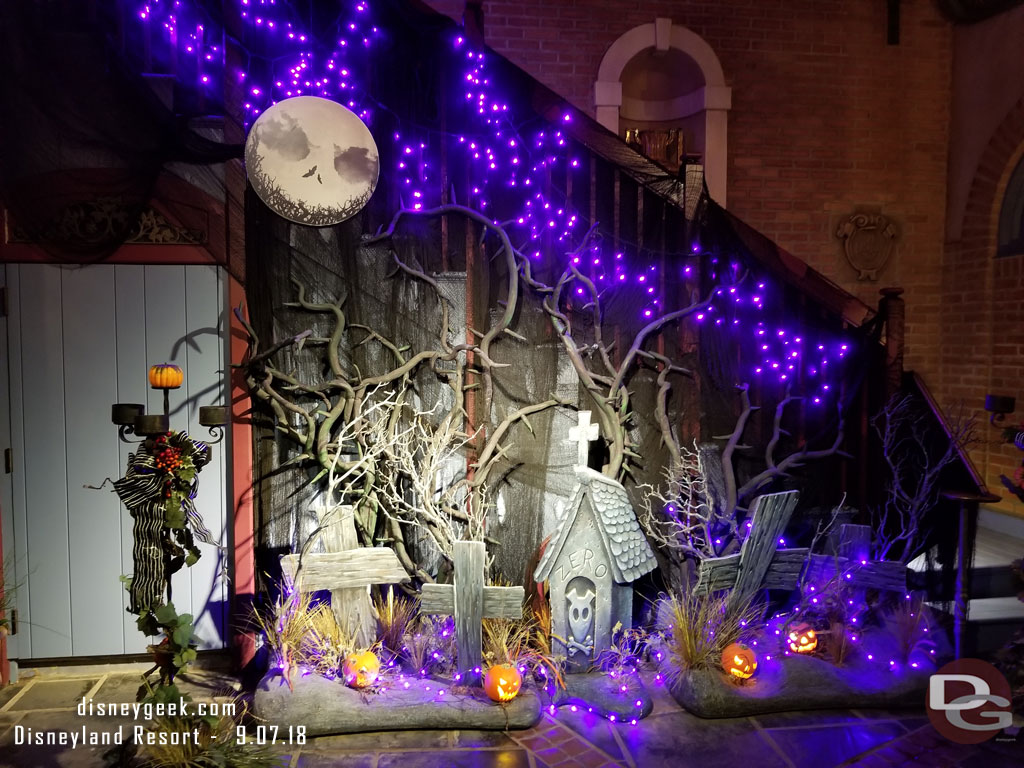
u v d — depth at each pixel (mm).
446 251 4086
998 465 5879
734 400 4305
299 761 3137
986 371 6031
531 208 4148
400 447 3920
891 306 4297
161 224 3848
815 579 3918
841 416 4316
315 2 3928
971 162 6152
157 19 3795
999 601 4383
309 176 3879
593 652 3738
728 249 4270
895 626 3850
